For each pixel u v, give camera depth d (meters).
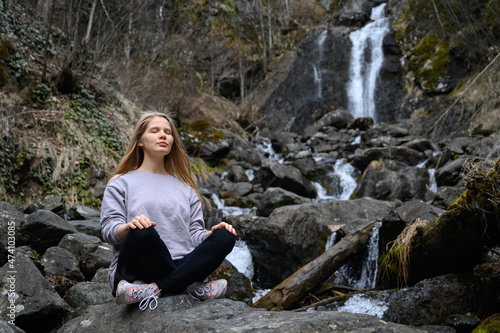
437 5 12.79
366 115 12.66
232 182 8.10
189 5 13.31
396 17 14.18
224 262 4.07
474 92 9.18
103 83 7.85
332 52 14.28
